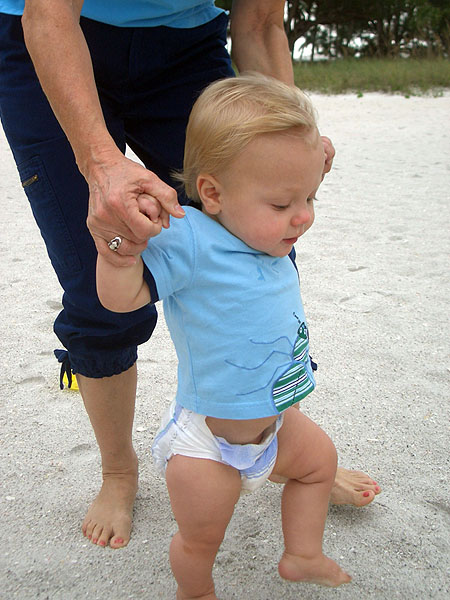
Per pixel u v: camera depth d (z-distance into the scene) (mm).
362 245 4688
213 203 1503
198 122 1493
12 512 2041
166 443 1604
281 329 1530
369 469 2260
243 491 1667
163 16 1837
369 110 12258
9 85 1777
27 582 1771
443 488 2160
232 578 1800
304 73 16672
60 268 1814
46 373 2900
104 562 1851
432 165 7582
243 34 2154
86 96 1443
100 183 1336
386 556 1876
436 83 14664
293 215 1487
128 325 1818
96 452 2355
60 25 1473
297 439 1675
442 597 1736
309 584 1782
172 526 2002
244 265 1498
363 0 27266
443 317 3471
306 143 1440
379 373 2904
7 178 7027
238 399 1511
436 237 4852
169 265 1426
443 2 28875
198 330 1503
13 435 2441
